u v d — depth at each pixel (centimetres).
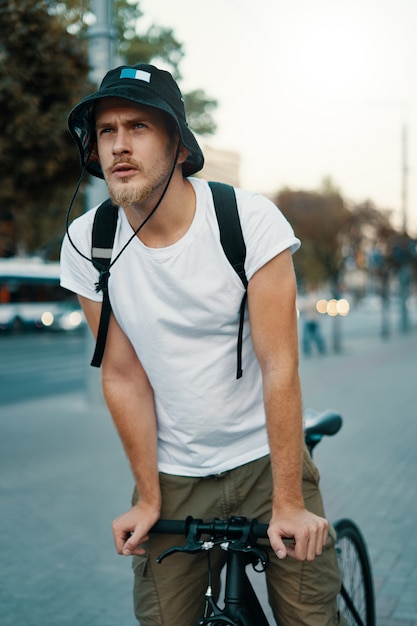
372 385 1223
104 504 549
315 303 1861
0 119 701
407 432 807
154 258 187
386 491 569
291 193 2467
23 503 552
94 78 815
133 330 195
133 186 178
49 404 1053
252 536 188
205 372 194
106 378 207
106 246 193
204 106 2130
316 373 1427
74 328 3038
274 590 208
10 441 784
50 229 3145
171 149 182
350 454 698
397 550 438
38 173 750
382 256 2631
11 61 671
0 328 2936
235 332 193
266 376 188
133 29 1798
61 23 732
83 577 412
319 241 2425
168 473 209
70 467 666
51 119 705
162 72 181
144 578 212
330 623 208
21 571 421
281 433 185
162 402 204
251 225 185
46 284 3084
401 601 366
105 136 182
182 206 186
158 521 199
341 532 287
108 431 834
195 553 196
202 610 216
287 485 186
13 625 353
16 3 655
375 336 2716
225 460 203
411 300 7388
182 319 190
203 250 186
